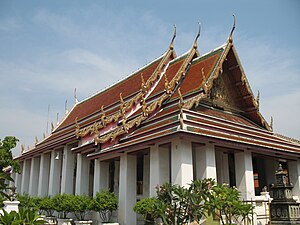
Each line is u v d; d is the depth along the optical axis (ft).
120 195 65.46
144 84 80.84
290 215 55.52
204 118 62.23
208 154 58.49
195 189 45.60
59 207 72.49
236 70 72.69
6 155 88.84
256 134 69.82
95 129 71.97
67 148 87.40
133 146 61.05
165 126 58.80
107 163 74.08
